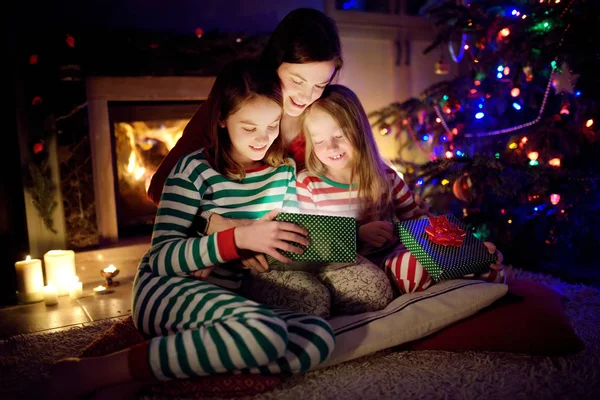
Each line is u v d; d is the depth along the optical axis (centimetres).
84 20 236
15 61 224
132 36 236
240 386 109
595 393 107
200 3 257
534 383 111
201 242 121
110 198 249
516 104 228
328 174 156
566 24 195
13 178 234
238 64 133
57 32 226
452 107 251
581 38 192
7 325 171
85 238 240
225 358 101
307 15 144
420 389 110
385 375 117
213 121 134
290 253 126
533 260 223
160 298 119
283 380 115
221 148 137
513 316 129
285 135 159
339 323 125
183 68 248
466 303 129
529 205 220
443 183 224
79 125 234
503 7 231
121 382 104
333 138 147
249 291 136
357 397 107
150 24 248
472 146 254
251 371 109
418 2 323
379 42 305
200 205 135
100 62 233
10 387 119
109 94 243
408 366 122
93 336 154
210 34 250
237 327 102
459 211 252
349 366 122
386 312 129
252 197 140
